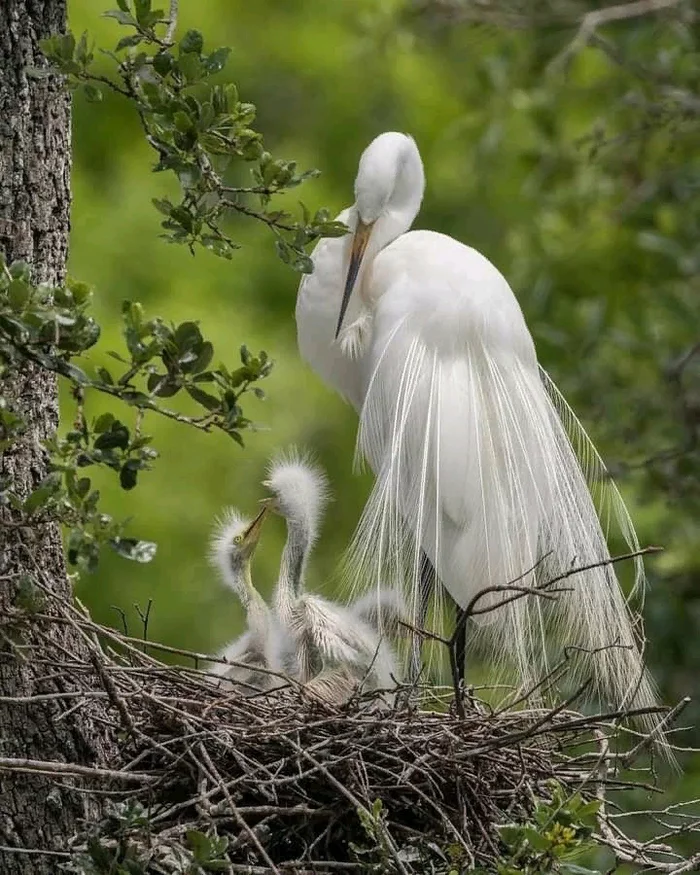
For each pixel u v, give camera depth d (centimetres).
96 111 1891
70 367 581
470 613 711
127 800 669
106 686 650
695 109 1318
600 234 1549
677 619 1204
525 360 1000
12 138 707
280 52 2039
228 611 1642
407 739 729
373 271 1045
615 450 1309
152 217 1823
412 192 1077
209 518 1672
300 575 947
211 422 611
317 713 745
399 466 944
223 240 637
